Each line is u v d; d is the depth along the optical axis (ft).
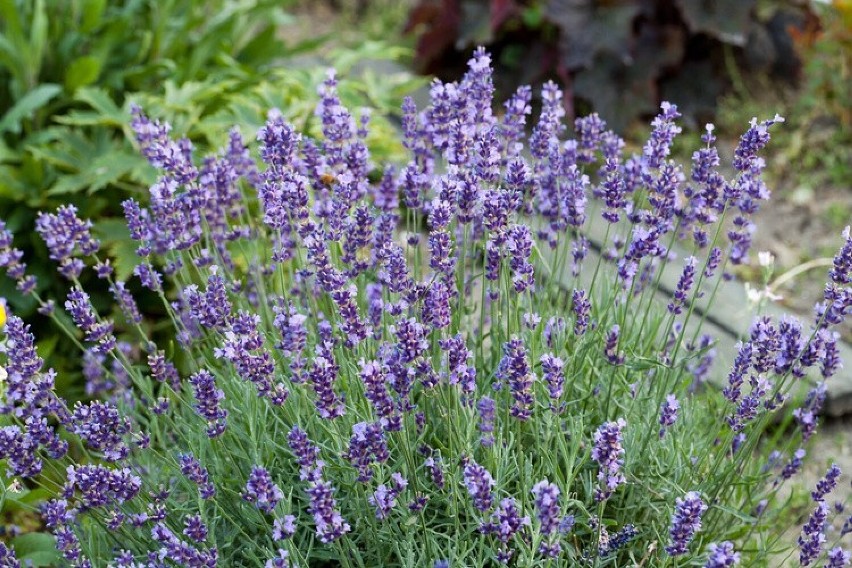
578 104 22.88
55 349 14.71
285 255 9.52
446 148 9.99
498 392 9.36
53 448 8.55
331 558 8.73
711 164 9.49
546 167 10.62
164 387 10.11
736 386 9.19
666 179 9.41
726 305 15.43
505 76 23.24
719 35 21.65
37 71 16.16
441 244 8.38
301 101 16.01
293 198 9.05
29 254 15.05
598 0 21.90
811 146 20.92
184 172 9.71
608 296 10.69
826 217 18.93
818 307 9.52
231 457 9.04
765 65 23.03
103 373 12.42
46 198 15.05
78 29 16.93
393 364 7.69
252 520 8.89
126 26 17.24
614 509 9.51
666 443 9.88
